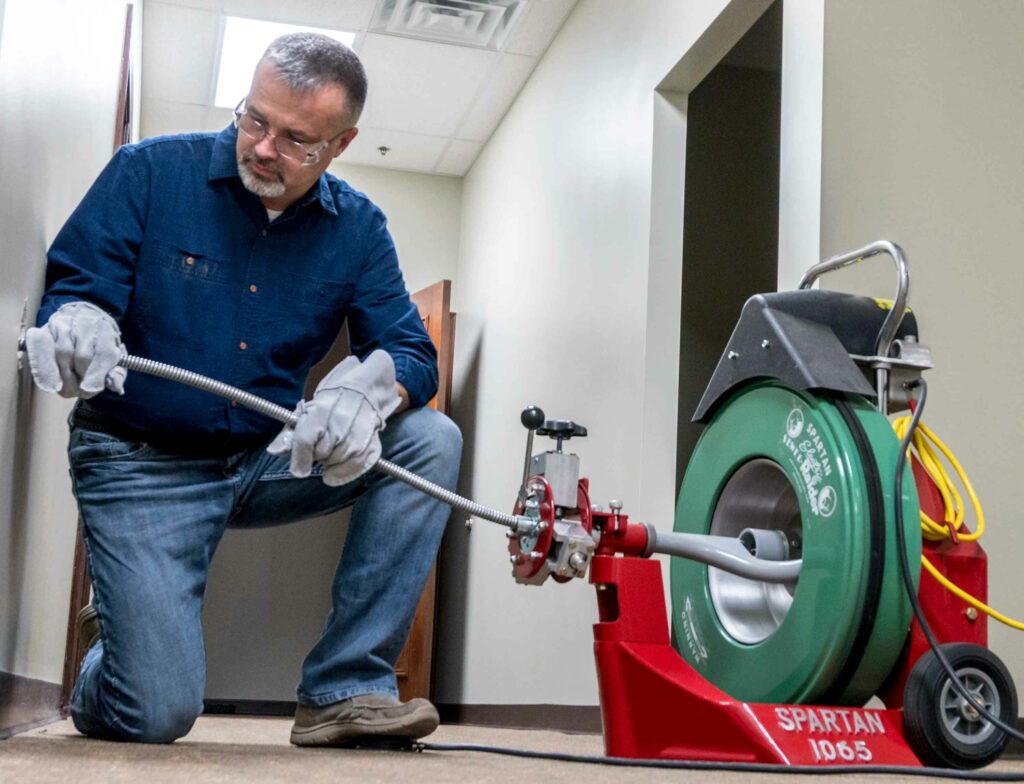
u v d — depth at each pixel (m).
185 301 1.52
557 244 3.97
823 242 2.41
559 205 3.99
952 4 2.61
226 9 4.04
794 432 1.49
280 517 1.63
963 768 1.36
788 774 1.24
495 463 4.48
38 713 1.95
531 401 4.12
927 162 2.51
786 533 1.57
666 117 3.20
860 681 1.41
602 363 3.43
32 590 1.77
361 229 1.66
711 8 2.84
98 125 2.48
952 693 1.37
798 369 1.47
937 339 2.47
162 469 1.51
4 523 1.41
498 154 4.87
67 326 1.25
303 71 1.41
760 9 2.74
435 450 1.60
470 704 4.46
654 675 1.38
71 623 2.67
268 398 1.58
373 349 1.66
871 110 2.49
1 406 1.34
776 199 4.02
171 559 1.48
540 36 4.21
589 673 3.19
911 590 1.36
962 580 1.48
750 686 1.50
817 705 1.43
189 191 1.53
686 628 1.66
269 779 0.99
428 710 1.52
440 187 5.47
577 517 1.42
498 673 4.12
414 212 5.41
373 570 1.57
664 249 3.14
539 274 4.15
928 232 2.49
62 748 1.28
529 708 3.70
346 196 1.66
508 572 4.13
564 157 3.97
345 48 1.49
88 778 0.94
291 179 1.47
